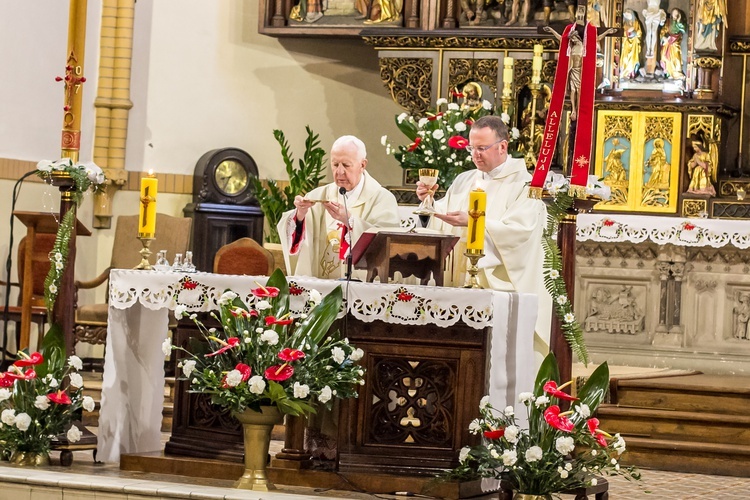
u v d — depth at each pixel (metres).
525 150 13.43
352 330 7.53
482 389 7.41
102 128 13.91
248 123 14.68
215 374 7.21
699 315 13.02
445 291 7.29
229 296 7.34
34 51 12.95
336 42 14.95
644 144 13.53
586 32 7.61
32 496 7.12
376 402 7.53
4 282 11.81
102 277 12.01
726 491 9.02
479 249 7.53
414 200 13.55
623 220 12.81
